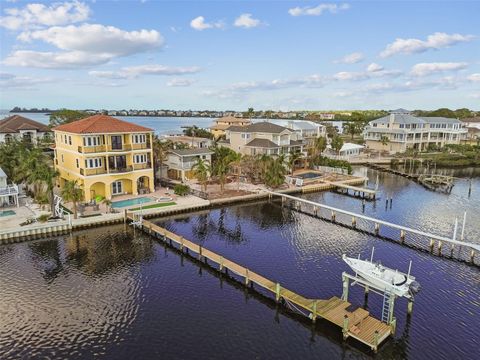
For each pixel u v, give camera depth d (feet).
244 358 72.95
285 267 112.57
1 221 139.64
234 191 199.31
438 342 78.69
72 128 175.63
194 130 396.16
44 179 143.54
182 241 122.52
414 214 172.76
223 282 103.14
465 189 230.07
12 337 77.97
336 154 322.75
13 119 288.71
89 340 77.51
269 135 261.03
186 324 83.51
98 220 144.97
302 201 177.68
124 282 102.06
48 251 122.01
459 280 106.52
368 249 128.88
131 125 183.01
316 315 84.17
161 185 207.62
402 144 354.54
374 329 78.18
